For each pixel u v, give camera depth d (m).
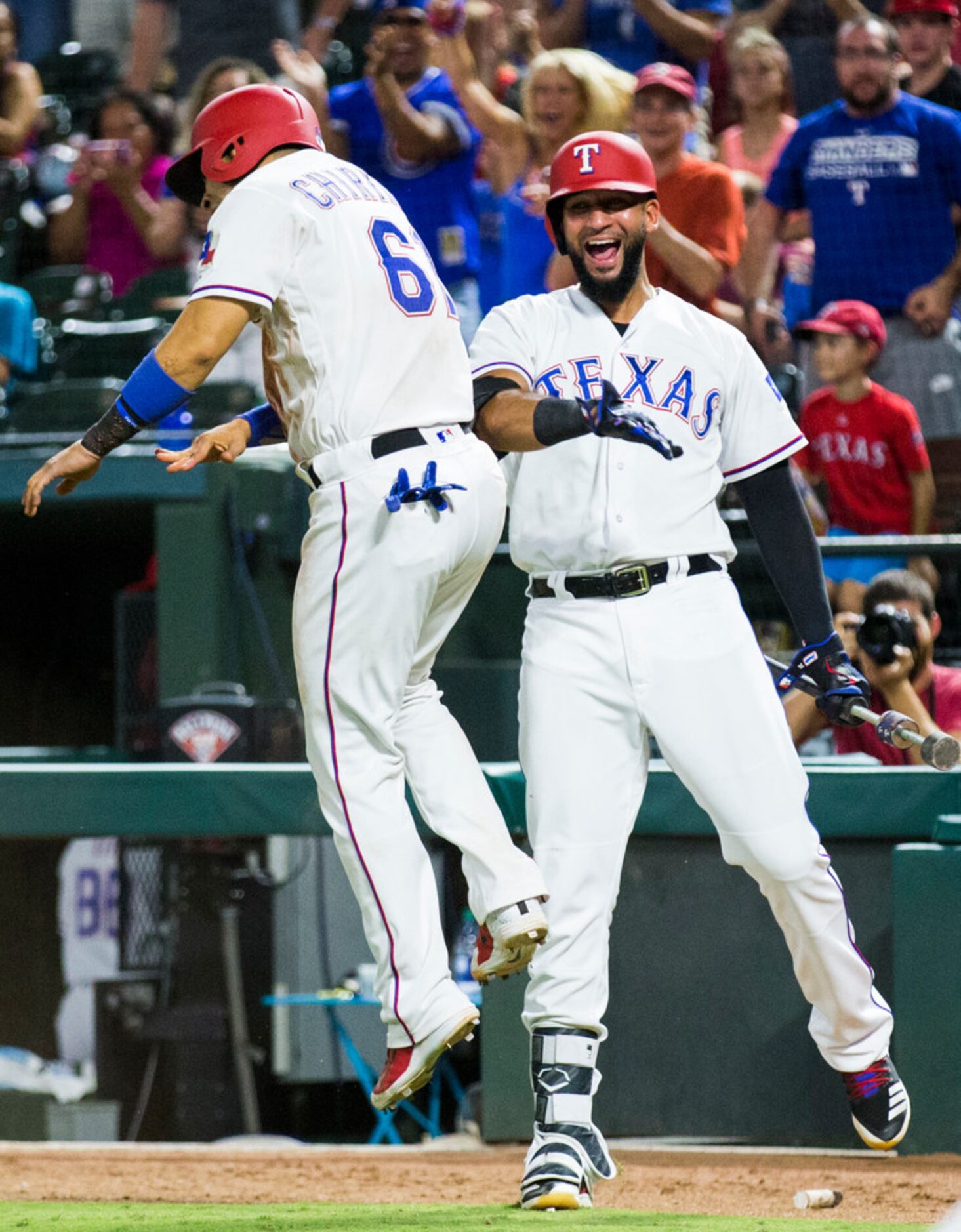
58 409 27.42
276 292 10.64
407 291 10.98
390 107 26.66
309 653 10.98
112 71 35.84
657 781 16.97
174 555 24.89
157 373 10.54
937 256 24.56
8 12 33.50
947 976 15.62
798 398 24.72
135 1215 11.71
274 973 23.91
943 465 24.30
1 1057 25.19
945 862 15.66
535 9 30.97
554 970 12.12
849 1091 13.04
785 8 29.47
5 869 27.06
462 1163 16.17
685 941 17.12
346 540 10.75
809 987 12.86
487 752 25.48
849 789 16.62
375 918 10.91
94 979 25.91
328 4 32.47
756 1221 10.93
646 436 10.62
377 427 10.78
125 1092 24.27
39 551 31.62
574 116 24.69
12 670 33.34
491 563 25.69
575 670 12.27
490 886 11.06
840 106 25.05
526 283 26.62
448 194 27.11
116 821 18.67
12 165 32.66
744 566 23.89
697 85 29.72
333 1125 24.20
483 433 11.30
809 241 27.80
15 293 28.97
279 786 18.39
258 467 24.94
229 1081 23.41
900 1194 13.85
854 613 21.89
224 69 27.94
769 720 12.36
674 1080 17.09
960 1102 15.60
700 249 23.64
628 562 12.28
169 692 24.86
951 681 18.64
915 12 26.56
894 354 24.52
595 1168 12.11
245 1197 14.37
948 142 24.52
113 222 31.69
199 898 23.84
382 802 10.97
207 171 11.32
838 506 23.19
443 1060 23.73
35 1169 16.06
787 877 12.30
